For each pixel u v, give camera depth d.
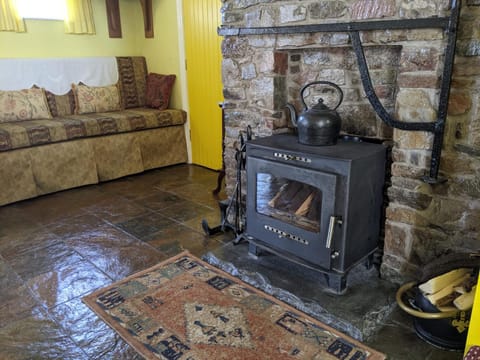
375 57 2.05
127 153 4.02
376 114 2.15
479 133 1.70
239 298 1.97
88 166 3.76
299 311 1.87
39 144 3.43
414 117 1.81
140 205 3.28
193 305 1.92
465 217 1.82
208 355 1.60
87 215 3.08
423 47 1.72
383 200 2.13
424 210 1.91
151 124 4.14
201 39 3.93
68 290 2.07
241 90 2.56
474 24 1.61
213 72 3.91
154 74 4.62
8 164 3.26
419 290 1.69
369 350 1.61
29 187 3.41
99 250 2.50
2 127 3.39
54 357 1.61
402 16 1.74
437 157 1.77
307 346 1.64
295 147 2.01
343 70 2.23
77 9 4.21
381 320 1.78
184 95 4.36
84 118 3.84
